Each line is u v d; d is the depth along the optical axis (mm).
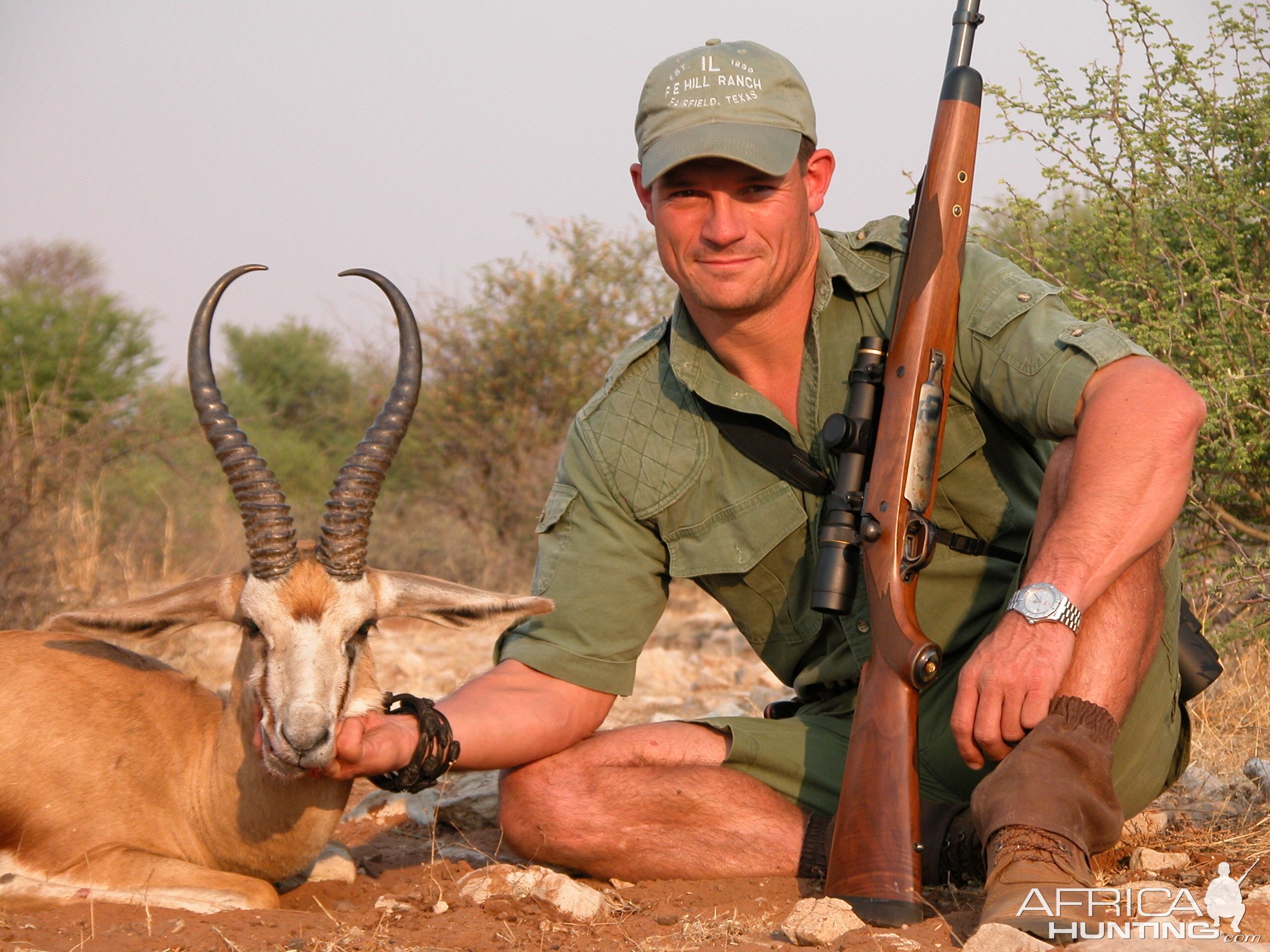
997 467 4012
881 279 4012
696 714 6859
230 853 4145
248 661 3998
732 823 3879
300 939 3301
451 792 5145
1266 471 5750
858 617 3941
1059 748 3061
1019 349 3688
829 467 4020
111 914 3723
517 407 15109
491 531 14219
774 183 3834
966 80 3693
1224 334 5488
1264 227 5855
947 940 3006
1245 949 2547
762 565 4117
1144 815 4207
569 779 4004
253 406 18469
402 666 8492
